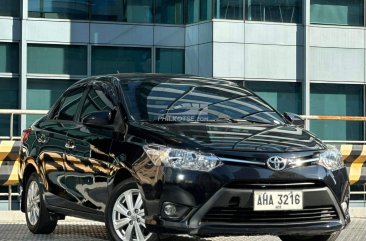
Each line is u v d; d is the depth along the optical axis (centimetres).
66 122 864
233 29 2438
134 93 797
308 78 2503
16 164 1170
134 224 724
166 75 867
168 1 2552
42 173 883
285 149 691
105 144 761
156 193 680
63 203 841
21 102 2441
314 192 687
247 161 672
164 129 720
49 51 2478
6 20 2461
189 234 668
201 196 665
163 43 2544
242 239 894
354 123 2564
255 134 723
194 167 670
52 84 2481
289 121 834
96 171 770
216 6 2430
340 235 935
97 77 870
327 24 2541
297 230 681
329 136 2542
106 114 766
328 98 2539
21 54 2448
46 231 917
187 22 2552
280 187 677
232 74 2438
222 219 669
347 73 2556
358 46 2567
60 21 2483
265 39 2470
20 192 948
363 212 1161
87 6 2505
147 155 697
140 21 2536
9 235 915
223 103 818
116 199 737
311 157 695
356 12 2570
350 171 1232
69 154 824
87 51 2498
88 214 795
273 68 2478
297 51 2503
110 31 2517
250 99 846
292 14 2505
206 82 861
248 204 667
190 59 2527
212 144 684
